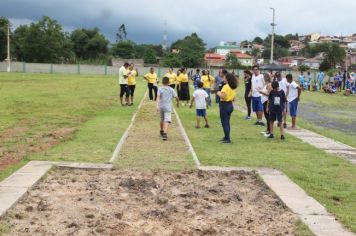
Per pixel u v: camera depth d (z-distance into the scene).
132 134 15.27
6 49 97.69
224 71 19.81
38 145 13.18
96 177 9.60
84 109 23.38
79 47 127.12
